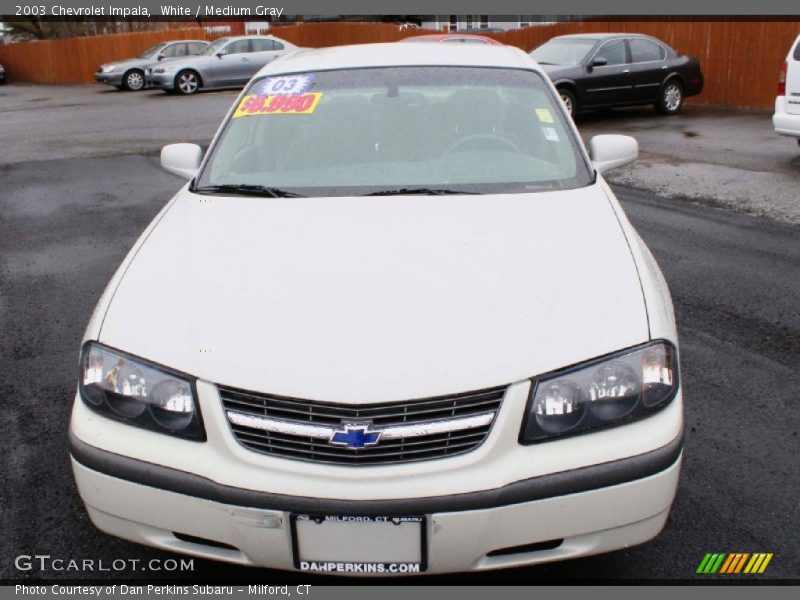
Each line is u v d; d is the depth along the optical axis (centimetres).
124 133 1325
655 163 956
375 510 207
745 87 1498
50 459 332
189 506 217
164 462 218
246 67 2056
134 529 228
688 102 1594
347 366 214
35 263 605
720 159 971
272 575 268
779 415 356
